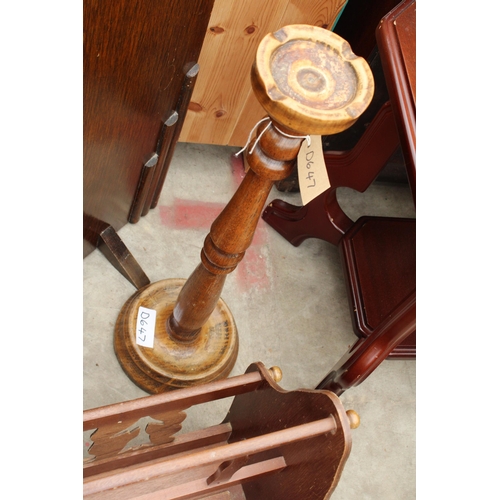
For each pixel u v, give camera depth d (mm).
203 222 2113
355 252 2047
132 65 1325
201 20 1419
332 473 1063
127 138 1542
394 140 1716
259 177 1122
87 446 1547
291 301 2082
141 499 1100
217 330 1784
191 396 1160
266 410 1265
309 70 963
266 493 1335
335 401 1041
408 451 1920
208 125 2043
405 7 1333
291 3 1647
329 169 1914
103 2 1098
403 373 2084
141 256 1960
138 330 1688
